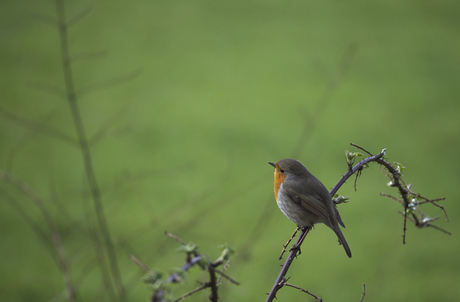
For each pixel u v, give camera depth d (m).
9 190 10.95
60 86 16.55
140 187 11.58
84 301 7.62
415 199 3.38
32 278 8.29
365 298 8.44
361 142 13.82
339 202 3.71
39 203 4.73
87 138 13.66
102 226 4.82
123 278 8.20
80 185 11.35
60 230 9.05
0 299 7.93
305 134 13.77
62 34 5.01
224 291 5.59
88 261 8.42
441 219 10.66
